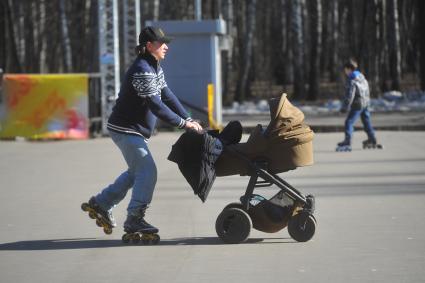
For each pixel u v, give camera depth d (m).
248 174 19.08
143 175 19.34
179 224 22.06
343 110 41.28
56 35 116.56
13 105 50.81
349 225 21.38
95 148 45.22
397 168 33.81
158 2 110.44
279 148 18.86
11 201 26.77
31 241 20.05
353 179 30.67
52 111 50.75
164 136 52.88
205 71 62.00
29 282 15.95
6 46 111.56
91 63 110.69
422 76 107.44
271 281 15.58
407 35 131.62
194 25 61.72
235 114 83.31
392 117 69.56
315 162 36.66
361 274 15.98
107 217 20.11
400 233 20.17
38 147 46.34
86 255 18.31
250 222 19.11
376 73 106.75
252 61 132.00
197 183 18.62
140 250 18.75
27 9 113.31
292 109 18.92
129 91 19.06
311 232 19.16
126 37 63.28
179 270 16.66
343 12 133.25
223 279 15.82
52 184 30.94
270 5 139.00
